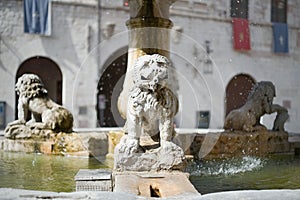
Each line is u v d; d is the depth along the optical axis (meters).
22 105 9.11
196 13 21.73
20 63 19.52
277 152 9.03
